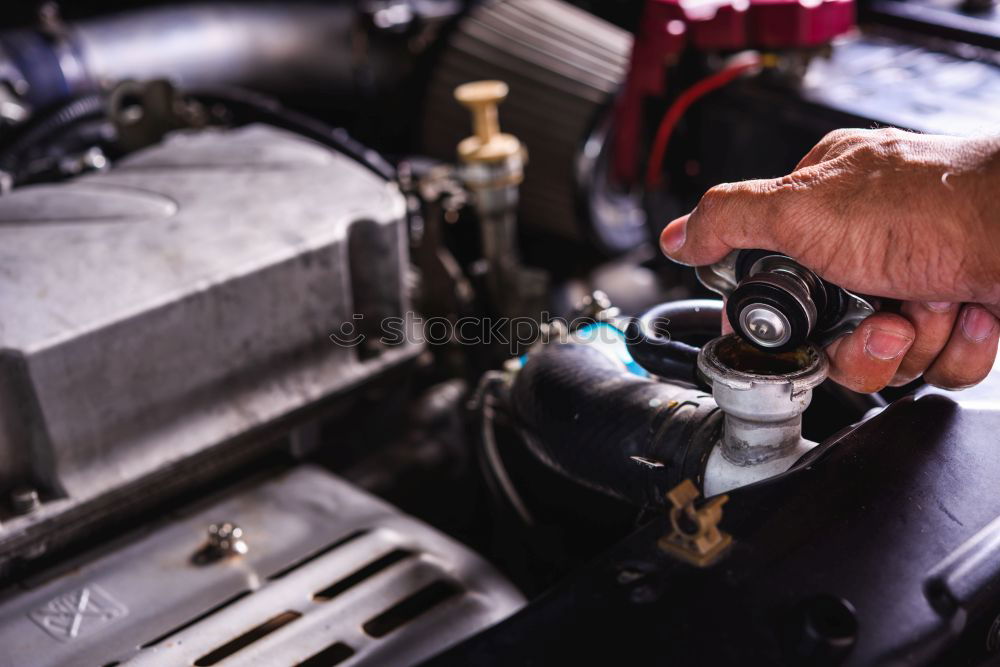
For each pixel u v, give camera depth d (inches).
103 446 32.9
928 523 24.0
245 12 80.5
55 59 71.2
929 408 28.3
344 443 41.3
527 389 32.2
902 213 23.7
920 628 21.4
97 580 32.6
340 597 31.4
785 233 24.7
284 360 37.1
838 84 51.8
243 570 33.0
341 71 81.0
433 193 48.2
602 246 75.6
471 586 32.4
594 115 72.6
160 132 53.8
